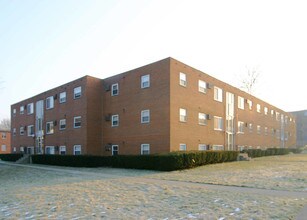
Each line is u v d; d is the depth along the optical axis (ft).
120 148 91.04
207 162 78.64
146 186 42.47
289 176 51.01
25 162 110.01
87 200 32.45
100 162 83.05
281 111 181.37
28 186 46.70
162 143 78.89
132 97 88.99
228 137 108.17
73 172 68.49
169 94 78.64
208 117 95.14
